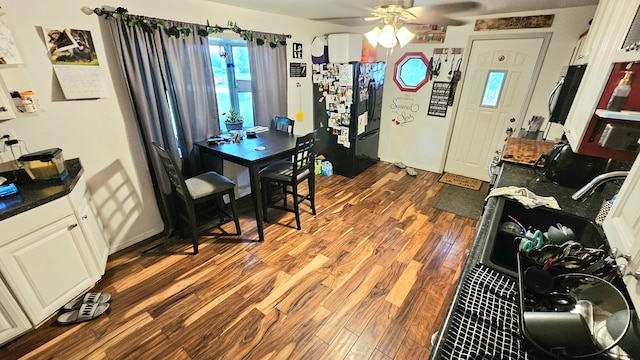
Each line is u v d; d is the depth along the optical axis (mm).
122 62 2123
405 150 4609
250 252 2492
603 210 1255
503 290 902
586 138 1192
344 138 4020
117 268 2268
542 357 708
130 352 1623
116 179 2340
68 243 1785
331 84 3850
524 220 1469
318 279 2191
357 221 3016
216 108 2928
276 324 1806
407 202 3441
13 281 1543
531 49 3236
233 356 1612
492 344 744
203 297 2002
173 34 2369
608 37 1251
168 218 2668
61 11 1836
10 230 1490
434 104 4090
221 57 2930
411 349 1662
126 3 2111
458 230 2861
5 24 1645
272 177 2750
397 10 2146
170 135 2533
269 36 3189
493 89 3617
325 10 2971
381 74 4180
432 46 3842
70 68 1934
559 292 841
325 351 1647
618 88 1038
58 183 1787
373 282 2166
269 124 3529
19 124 1801
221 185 2490
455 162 4242
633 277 621
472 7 2729
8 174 1774
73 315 1805
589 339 697
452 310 849
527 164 2141
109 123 2211
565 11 2914
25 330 1651
